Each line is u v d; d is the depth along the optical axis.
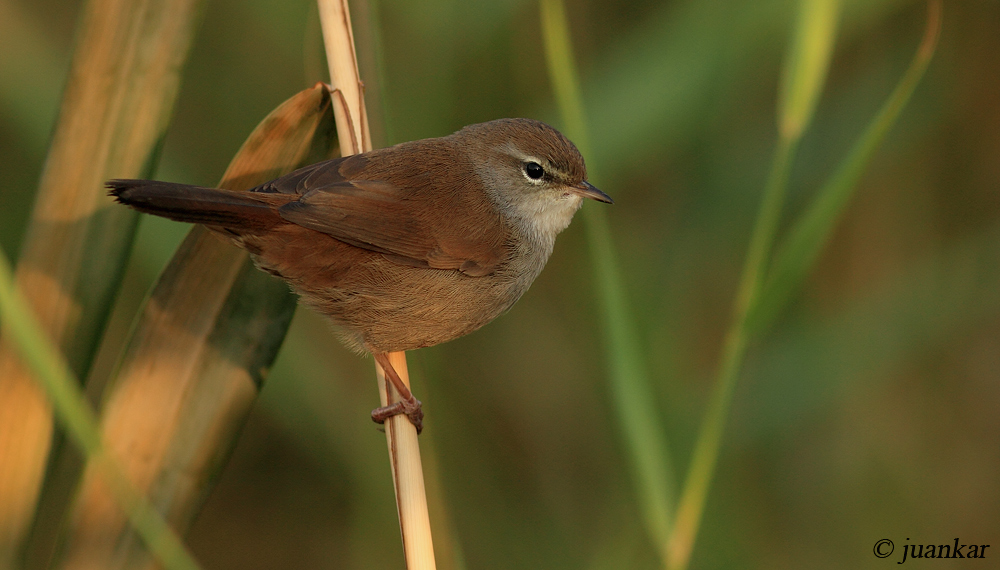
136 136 6.50
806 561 9.55
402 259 7.43
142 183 6.07
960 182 11.24
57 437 6.41
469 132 8.38
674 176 10.86
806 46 6.16
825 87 11.11
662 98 9.47
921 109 10.70
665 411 9.29
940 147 11.24
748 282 6.43
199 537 10.49
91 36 6.36
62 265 6.38
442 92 9.93
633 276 10.18
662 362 9.52
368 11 7.61
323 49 7.84
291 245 6.87
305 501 10.84
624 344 6.74
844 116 10.80
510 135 8.32
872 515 10.02
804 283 10.73
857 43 11.10
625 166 10.59
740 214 10.46
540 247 8.51
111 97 6.41
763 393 9.96
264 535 10.60
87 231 6.42
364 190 7.32
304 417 9.48
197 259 6.77
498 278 7.95
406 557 6.58
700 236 10.39
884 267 11.14
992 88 11.07
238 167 7.23
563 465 10.53
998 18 10.89
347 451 9.49
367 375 10.30
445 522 7.13
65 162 6.37
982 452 10.62
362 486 9.25
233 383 6.82
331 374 9.83
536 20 10.70
